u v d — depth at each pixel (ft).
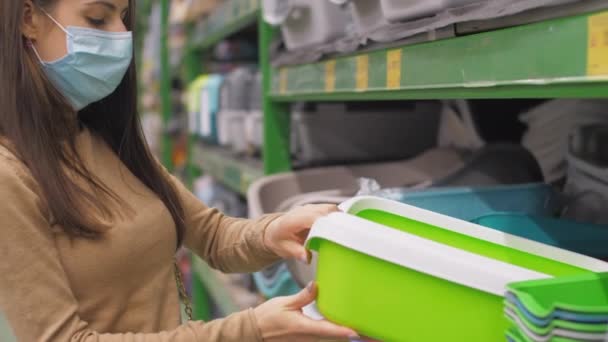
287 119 7.11
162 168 4.30
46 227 3.20
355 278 2.68
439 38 3.42
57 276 3.14
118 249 3.44
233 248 4.21
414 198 4.18
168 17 14.99
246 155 9.37
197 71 13.24
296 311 2.97
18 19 3.21
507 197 4.31
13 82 3.23
